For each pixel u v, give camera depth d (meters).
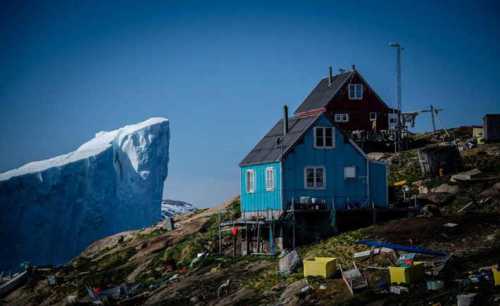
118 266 65.19
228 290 45.78
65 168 188.75
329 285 40.62
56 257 189.38
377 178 56.38
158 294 49.53
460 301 32.59
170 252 61.09
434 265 39.91
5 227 184.25
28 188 186.38
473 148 70.31
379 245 44.38
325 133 55.28
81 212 191.62
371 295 37.31
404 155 72.00
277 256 50.59
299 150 54.44
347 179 55.50
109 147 197.88
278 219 51.72
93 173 192.50
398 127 76.50
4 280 71.00
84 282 61.53
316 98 84.44
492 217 47.00
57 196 188.88
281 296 41.03
